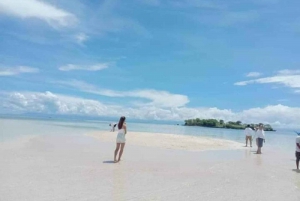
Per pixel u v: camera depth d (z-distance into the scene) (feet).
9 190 30.27
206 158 62.75
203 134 187.42
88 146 73.82
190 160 58.13
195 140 111.55
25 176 36.76
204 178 41.14
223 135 187.32
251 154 75.72
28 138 87.71
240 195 32.76
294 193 34.58
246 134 100.17
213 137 151.64
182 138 118.32
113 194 30.66
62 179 36.14
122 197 29.81
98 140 93.09
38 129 144.25
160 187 34.60
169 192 32.65
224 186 36.78
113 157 56.34
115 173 41.22
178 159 58.59
